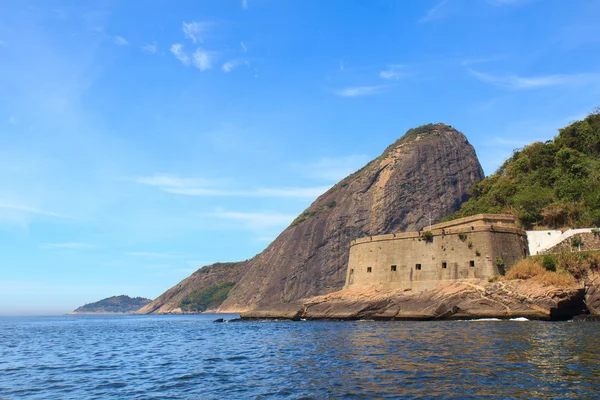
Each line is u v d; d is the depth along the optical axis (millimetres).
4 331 87812
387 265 66500
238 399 21094
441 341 35094
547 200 74375
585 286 53812
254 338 48031
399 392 20531
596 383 20922
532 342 32656
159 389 24141
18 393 24375
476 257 59875
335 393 21031
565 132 91625
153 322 127500
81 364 34844
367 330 47469
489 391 20141
